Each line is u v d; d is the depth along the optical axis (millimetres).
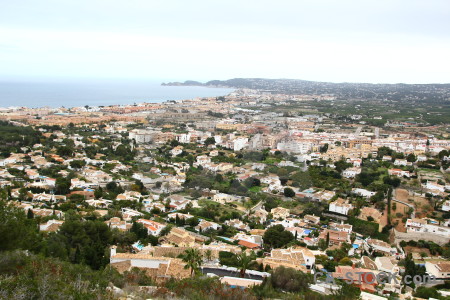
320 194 196375
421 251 143500
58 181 192500
